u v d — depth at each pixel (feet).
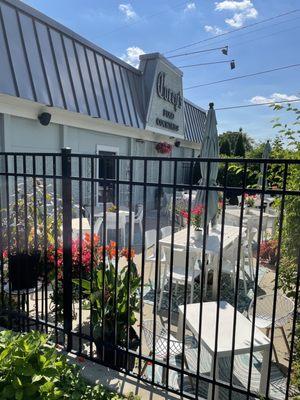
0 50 14.03
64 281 7.72
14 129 16.72
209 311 8.23
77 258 9.37
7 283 9.85
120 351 7.02
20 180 16.05
